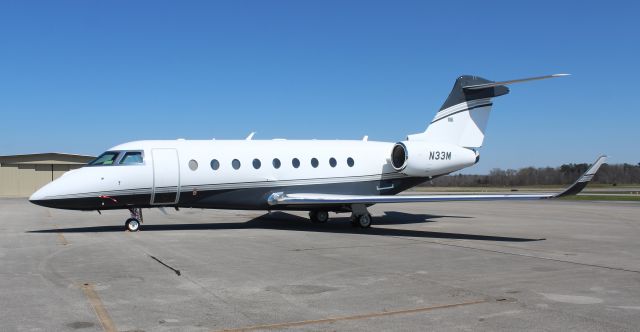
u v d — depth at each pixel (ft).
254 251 39.22
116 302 23.59
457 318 21.39
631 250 41.65
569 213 87.61
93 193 50.21
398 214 82.43
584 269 32.60
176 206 54.90
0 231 52.44
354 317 21.48
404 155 62.80
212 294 25.29
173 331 19.47
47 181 154.61
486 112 67.56
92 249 39.55
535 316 21.75
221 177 55.01
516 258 36.78
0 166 150.51
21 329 19.57
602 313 22.27
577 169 332.39
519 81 58.75
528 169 336.49
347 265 33.42
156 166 52.39
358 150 62.95
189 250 39.45
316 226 59.47
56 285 26.96
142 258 35.55
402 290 26.35
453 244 44.21
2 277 28.94
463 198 50.44
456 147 65.05
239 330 19.66
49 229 54.70
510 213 87.10
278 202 55.93
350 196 55.77
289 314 21.85
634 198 153.48
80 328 19.74
